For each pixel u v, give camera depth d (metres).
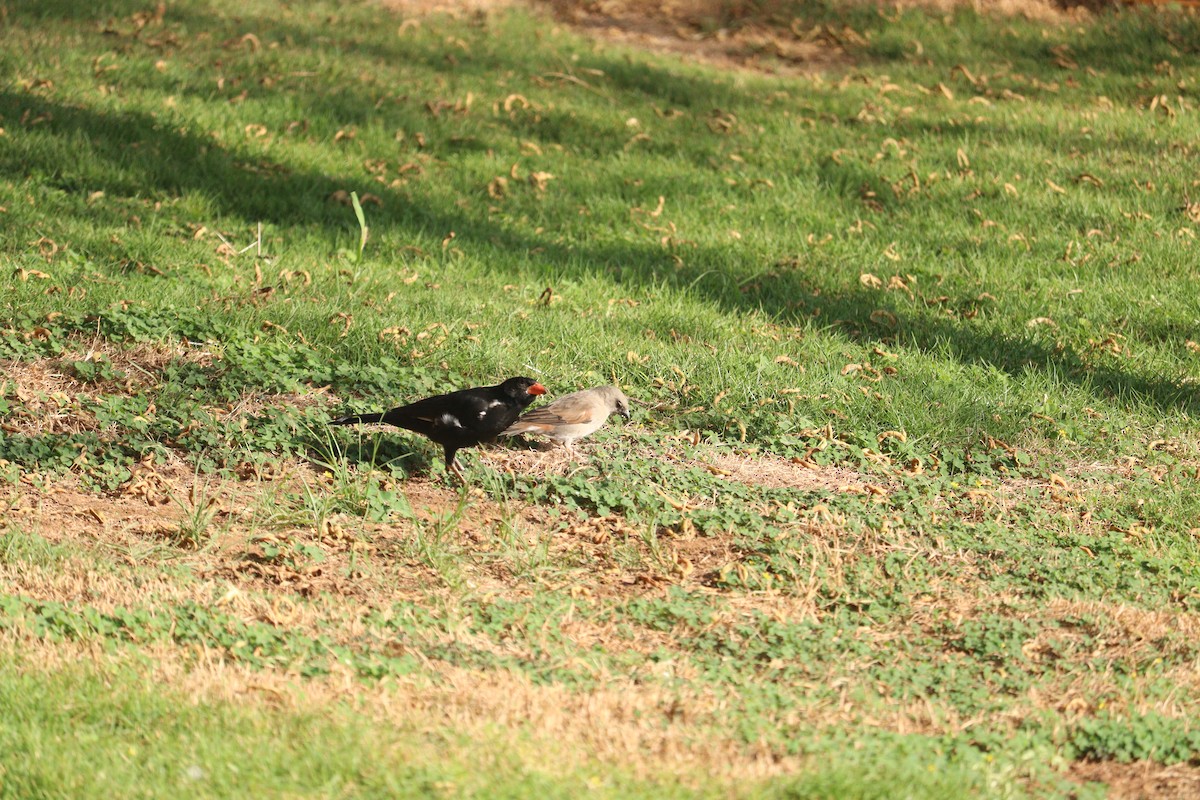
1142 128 24.92
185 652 8.48
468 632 9.34
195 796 6.73
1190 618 10.05
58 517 10.76
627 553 10.91
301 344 14.73
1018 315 18.00
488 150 23.33
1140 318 17.89
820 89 27.30
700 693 8.53
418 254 19.09
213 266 17.12
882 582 10.58
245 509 11.17
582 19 31.69
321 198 20.64
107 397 12.92
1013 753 7.86
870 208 21.86
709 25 31.19
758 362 15.54
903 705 8.61
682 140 24.39
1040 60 28.98
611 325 16.72
